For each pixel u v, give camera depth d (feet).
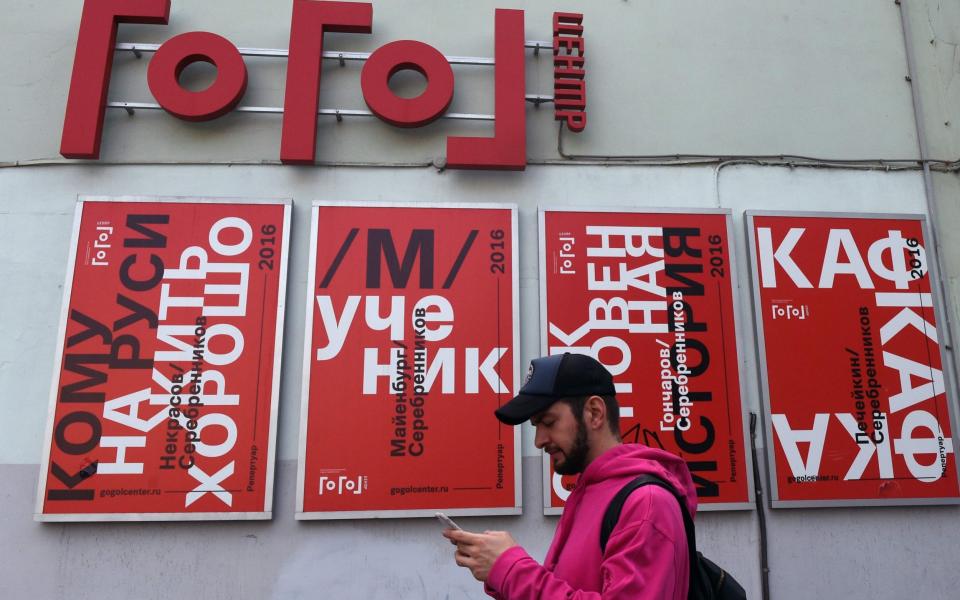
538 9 14.14
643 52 14.07
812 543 12.07
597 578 5.32
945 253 13.53
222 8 13.60
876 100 14.21
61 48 13.21
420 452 11.69
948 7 14.79
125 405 11.48
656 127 13.69
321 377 11.82
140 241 12.12
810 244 13.07
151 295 11.93
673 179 13.43
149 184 12.64
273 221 12.37
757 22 14.43
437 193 12.98
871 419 12.46
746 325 12.86
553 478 11.78
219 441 11.47
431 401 11.89
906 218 13.37
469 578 11.50
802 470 12.16
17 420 11.53
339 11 13.24
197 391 11.62
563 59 13.50
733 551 11.94
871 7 14.75
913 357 12.79
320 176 12.89
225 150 12.91
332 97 13.33
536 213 13.02
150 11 12.98
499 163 12.73
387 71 12.98
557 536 6.13
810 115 13.99
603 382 6.14
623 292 12.57
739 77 14.08
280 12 13.69
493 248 12.55
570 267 12.60
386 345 12.03
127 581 11.11
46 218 12.36
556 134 13.46
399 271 12.34
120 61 13.14
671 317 12.55
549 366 6.09
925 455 12.41
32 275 12.12
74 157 12.36
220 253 12.19
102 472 11.20
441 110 12.91
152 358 11.68
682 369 12.36
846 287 12.96
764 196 13.51
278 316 12.01
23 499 11.28
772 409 12.32
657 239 12.83
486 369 12.07
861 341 12.75
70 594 11.01
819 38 14.46
